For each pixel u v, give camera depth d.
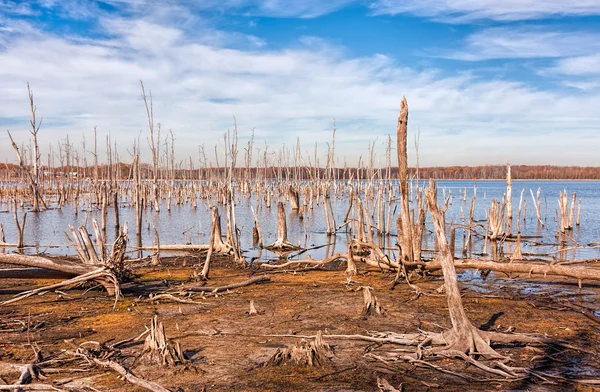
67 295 16.09
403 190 19.34
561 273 17.19
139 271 21.78
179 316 13.58
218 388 8.51
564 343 10.44
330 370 9.31
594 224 45.81
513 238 36.31
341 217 53.34
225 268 22.95
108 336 11.68
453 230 25.09
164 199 80.12
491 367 9.33
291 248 32.34
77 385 8.69
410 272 19.81
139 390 8.41
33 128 55.81
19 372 9.20
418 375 9.02
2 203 66.50
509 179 37.12
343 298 15.73
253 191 91.75
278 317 13.33
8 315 13.72
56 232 39.06
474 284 18.73
